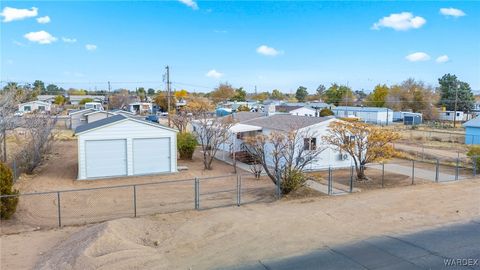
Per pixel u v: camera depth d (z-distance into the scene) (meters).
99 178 20.11
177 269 8.09
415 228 10.79
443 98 82.81
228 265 8.30
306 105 71.12
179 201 14.98
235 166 22.14
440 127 55.09
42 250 9.52
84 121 46.97
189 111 42.44
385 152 18.20
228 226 10.88
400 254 8.87
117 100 83.06
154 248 9.38
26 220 12.34
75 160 25.45
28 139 27.20
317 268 8.12
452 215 12.00
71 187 17.81
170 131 21.72
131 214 13.09
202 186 18.08
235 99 107.31
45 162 24.27
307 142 21.80
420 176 19.64
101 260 8.31
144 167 21.31
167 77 46.75
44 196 15.76
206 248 9.32
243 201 14.58
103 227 10.04
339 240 9.84
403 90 83.44
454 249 9.16
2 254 9.21
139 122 20.95
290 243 9.62
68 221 12.32
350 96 95.25
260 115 34.50
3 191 11.92
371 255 8.82
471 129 35.00
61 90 137.00
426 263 8.34
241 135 26.44
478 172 20.70
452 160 24.88
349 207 12.93
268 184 18.30
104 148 20.39
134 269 8.05
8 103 21.70
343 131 19.62
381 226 10.98
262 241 9.76
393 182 18.17
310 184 17.70
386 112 62.66
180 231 10.53
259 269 8.09
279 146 20.59
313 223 11.20
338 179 19.14
